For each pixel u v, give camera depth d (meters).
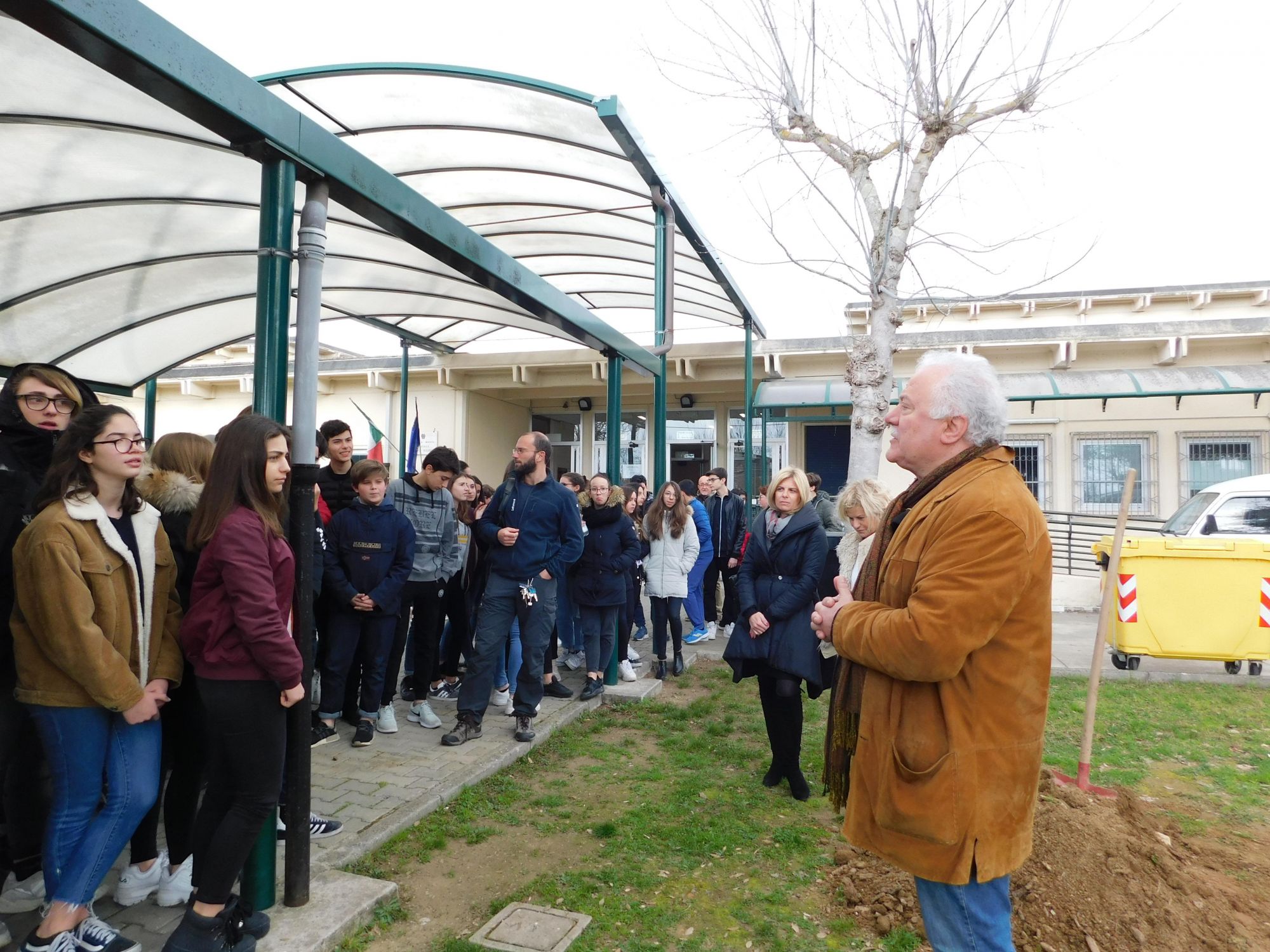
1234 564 7.29
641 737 5.54
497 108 5.49
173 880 3.06
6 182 4.32
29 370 2.75
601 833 3.94
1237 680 7.34
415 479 5.56
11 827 2.89
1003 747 2.00
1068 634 9.83
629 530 6.36
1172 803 4.55
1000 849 1.99
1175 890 3.39
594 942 3.03
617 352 6.47
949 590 1.95
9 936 2.76
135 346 7.07
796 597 4.35
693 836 3.91
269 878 2.98
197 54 2.46
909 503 2.25
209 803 2.63
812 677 4.32
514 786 4.54
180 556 2.94
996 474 2.08
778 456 13.82
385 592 4.88
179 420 15.37
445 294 7.57
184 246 5.40
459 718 5.10
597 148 6.03
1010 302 13.82
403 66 4.93
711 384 13.56
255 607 2.51
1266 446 11.32
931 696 2.04
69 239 5.08
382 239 5.76
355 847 3.58
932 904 2.08
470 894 3.37
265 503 2.66
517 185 6.78
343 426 5.23
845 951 3.01
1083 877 3.29
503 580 5.09
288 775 3.03
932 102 6.27
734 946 3.03
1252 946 3.09
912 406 2.24
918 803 2.00
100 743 2.54
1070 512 11.80
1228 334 11.18
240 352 16.72
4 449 2.65
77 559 2.40
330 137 3.06
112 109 3.51
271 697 2.60
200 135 3.77
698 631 8.98
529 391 14.73
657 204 6.82
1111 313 13.64
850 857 3.65
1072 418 11.95
